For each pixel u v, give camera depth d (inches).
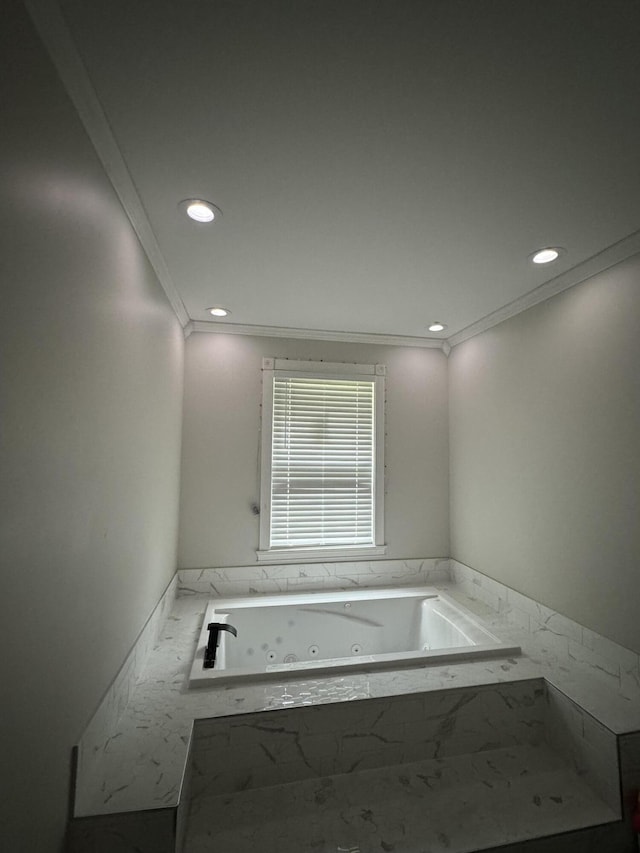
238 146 50.2
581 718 65.9
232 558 116.6
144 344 72.5
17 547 33.8
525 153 51.3
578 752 66.4
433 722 70.5
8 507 32.4
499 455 107.4
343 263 80.9
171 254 77.1
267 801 61.7
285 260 79.6
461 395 125.8
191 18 35.3
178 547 113.6
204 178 56.1
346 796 62.6
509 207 62.6
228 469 117.7
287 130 47.7
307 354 125.2
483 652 82.2
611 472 75.2
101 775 51.8
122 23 35.6
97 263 50.2
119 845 46.3
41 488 37.7
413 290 93.7
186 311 107.8
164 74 40.6
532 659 81.8
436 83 41.7
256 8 34.5
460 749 71.1
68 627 44.0
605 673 75.4
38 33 35.3
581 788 64.0
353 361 128.0
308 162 53.0
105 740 55.6
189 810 58.9
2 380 31.4
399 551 126.8
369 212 64.0
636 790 59.0
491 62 39.4
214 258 78.8
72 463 44.3
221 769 63.2
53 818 41.0
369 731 68.2
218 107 44.5
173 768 53.3
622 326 73.7
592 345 80.0
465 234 70.2
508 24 35.9
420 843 55.0
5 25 30.9
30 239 35.0
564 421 86.4
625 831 58.2
